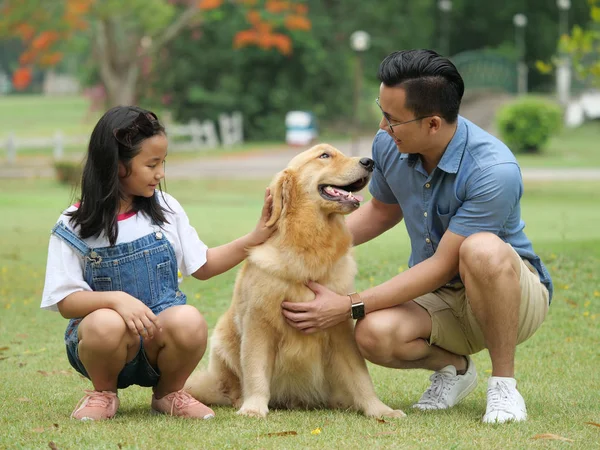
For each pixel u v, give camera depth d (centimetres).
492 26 4953
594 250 862
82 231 390
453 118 404
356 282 776
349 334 428
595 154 2812
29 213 1380
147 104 3559
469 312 420
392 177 437
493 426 375
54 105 5828
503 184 399
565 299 708
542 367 528
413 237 441
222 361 459
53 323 686
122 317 379
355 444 341
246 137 3644
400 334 411
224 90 3584
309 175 420
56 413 405
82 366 400
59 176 1958
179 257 419
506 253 390
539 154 2825
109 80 3044
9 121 4372
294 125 3384
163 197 421
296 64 3684
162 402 411
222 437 351
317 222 417
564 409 415
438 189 416
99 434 352
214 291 778
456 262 407
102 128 387
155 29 2947
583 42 1128
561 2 4066
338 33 3897
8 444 338
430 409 425
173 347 389
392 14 4122
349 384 426
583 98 3872
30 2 2584
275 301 416
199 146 3241
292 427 376
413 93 393
